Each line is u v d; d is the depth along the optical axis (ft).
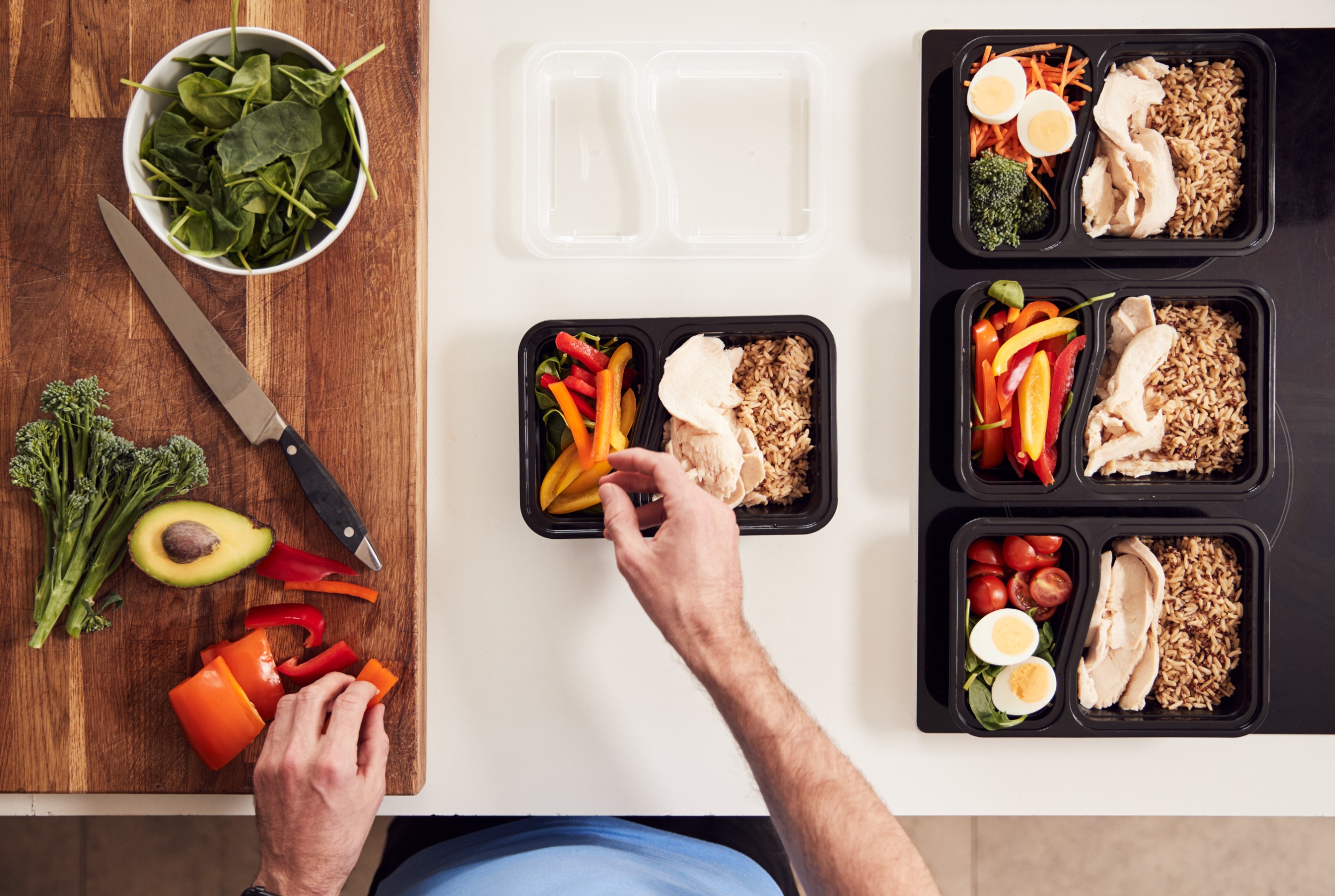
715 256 3.94
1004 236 3.70
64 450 3.56
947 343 3.92
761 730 2.92
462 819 4.55
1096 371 3.69
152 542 3.43
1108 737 3.72
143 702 3.68
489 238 3.94
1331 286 3.95
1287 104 3.93
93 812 3.82
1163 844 5.44
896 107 3.95
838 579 3.97
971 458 3.80
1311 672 3.98
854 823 2.77
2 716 3.65
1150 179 3.71
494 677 3.95
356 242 3.69
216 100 3.19
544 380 3.68
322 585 3.71
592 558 3.97
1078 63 3.68
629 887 3.39
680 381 3.61
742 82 3.95
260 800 3.30
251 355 3.70
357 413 3.72
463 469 3.95
